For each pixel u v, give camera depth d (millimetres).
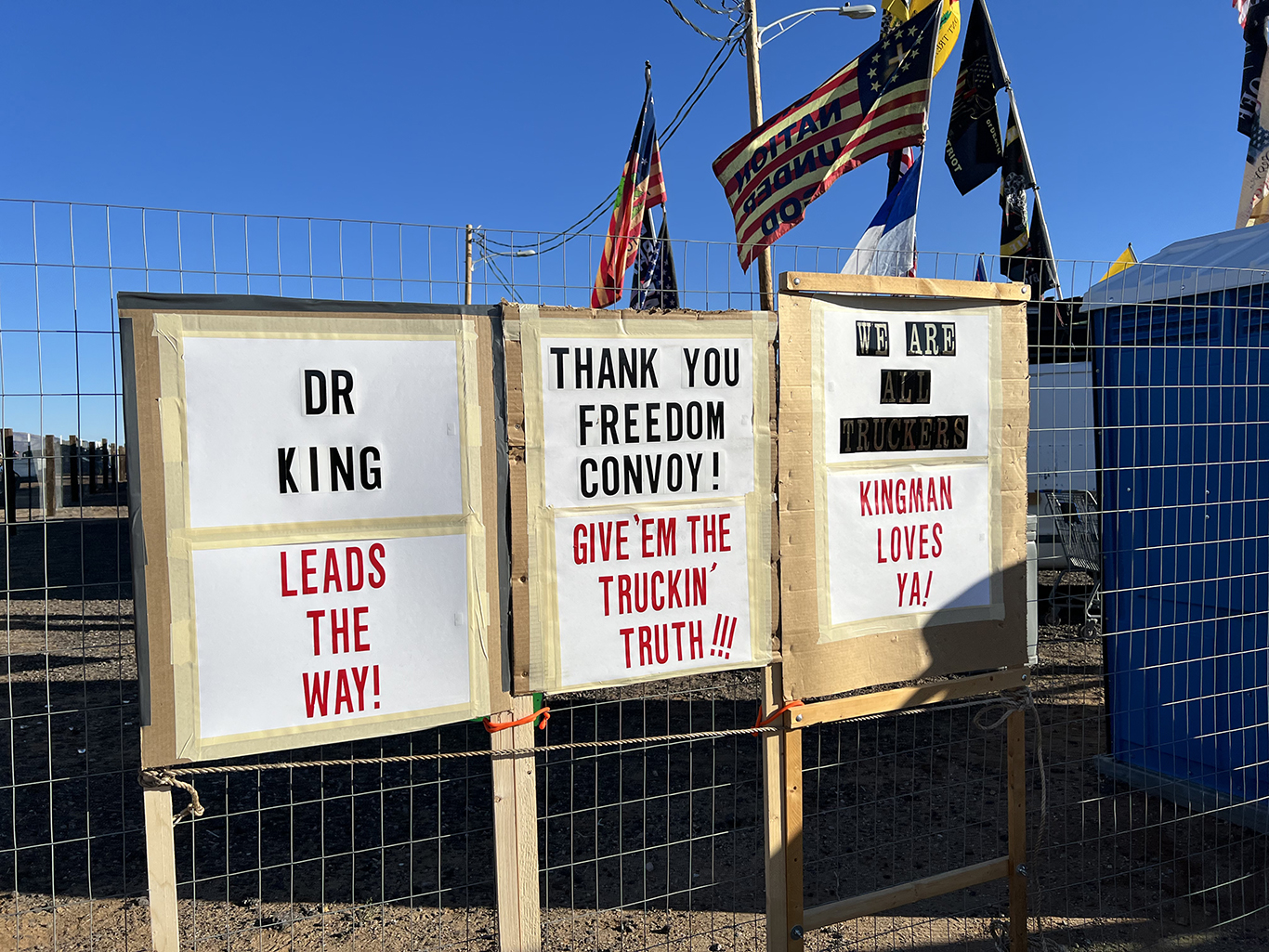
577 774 5375
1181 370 4773
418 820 4750
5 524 2344
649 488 2803
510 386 2619
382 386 2482
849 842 4371
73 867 4188
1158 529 4922
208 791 5180
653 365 2793
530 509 2656
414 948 3486
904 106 5477
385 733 2518
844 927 3693
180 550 2299
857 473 3111
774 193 6434
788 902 3008
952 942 3555
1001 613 3391
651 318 2787
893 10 6691
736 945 3520
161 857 2312
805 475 3016
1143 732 5055
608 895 3928
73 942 3543
